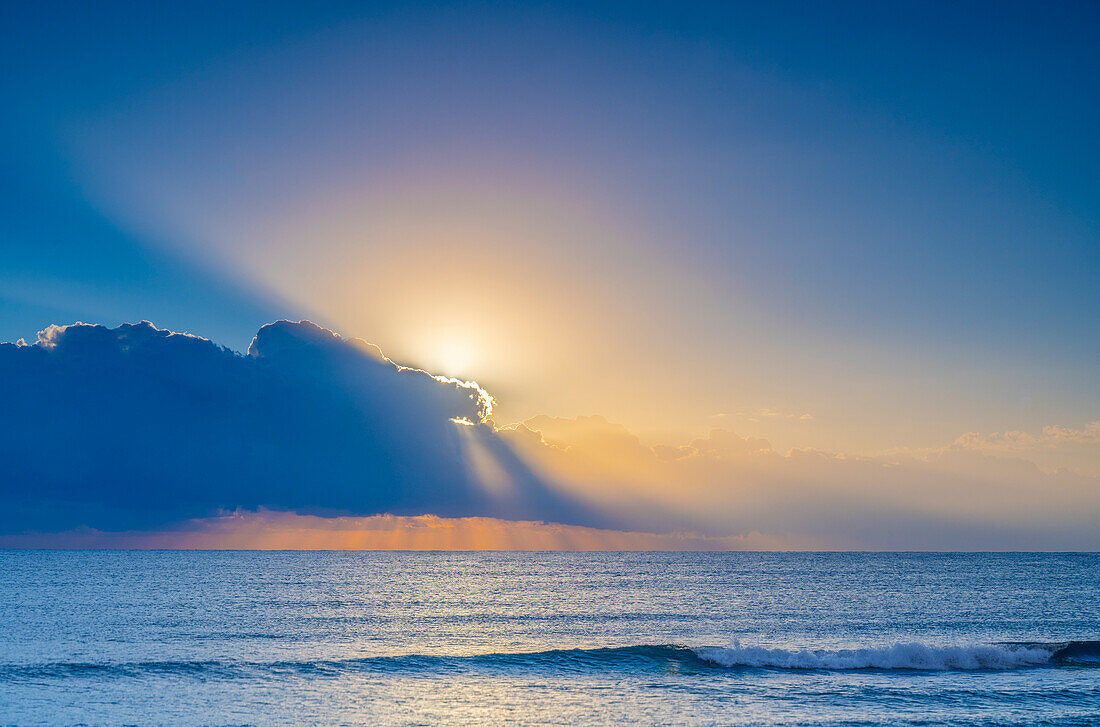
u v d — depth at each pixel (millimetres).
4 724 30828
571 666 43781
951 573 168750
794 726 31266
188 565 185125
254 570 161750
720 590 112062
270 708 34000
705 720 32344
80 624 62531
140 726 30844
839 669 44562
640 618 72562
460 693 37500
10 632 57250
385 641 55031
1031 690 38312
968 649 46375
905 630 63844
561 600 92500
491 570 176625
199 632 58500
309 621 66812
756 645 55000
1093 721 31969
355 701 35531
